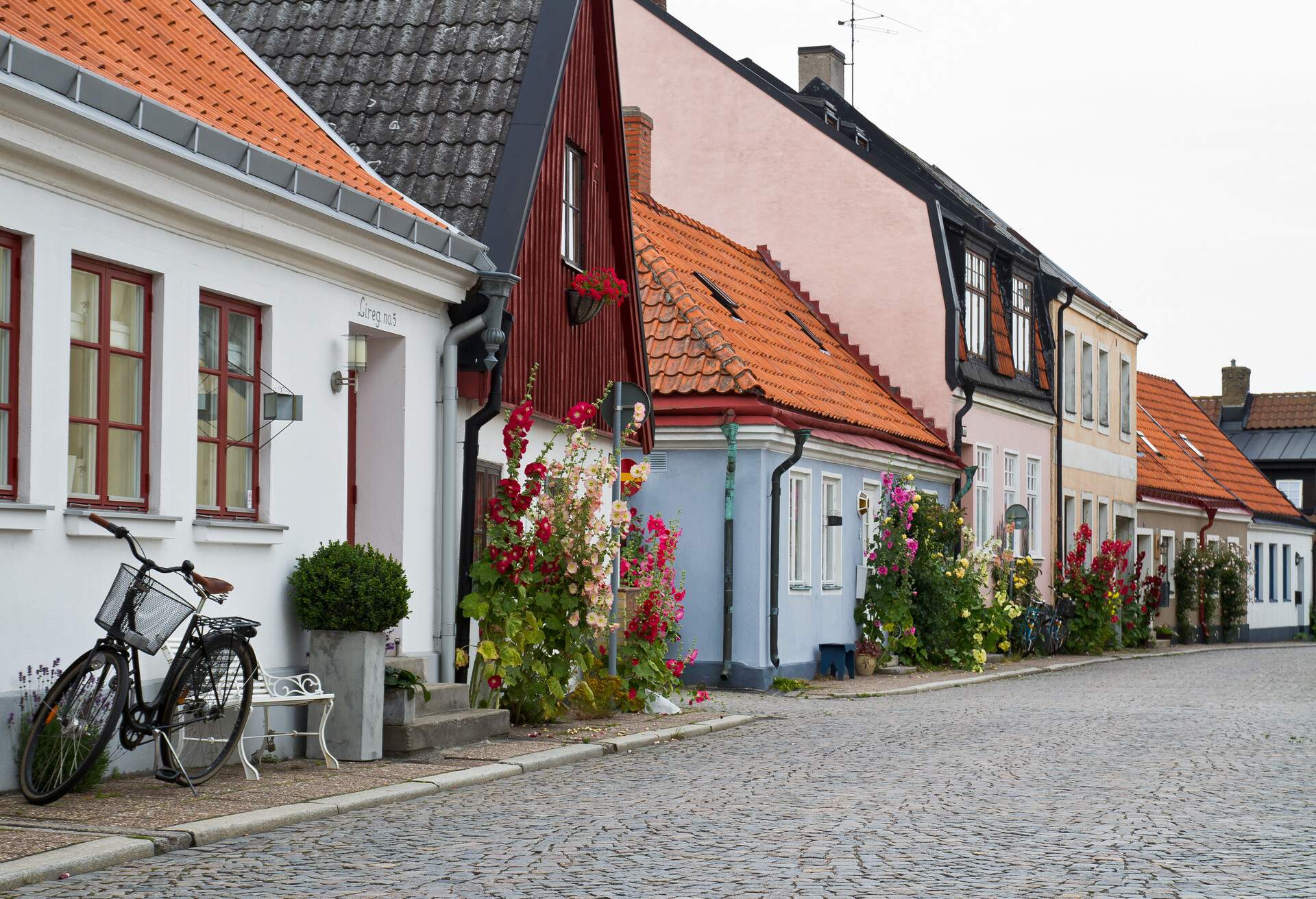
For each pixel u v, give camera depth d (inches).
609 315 737.0
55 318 385.7
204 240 441.1
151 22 538.3
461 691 549.3
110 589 390.9
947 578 1051.9
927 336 1203.2
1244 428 2650.1
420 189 606.2
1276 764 507.2
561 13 653.3
